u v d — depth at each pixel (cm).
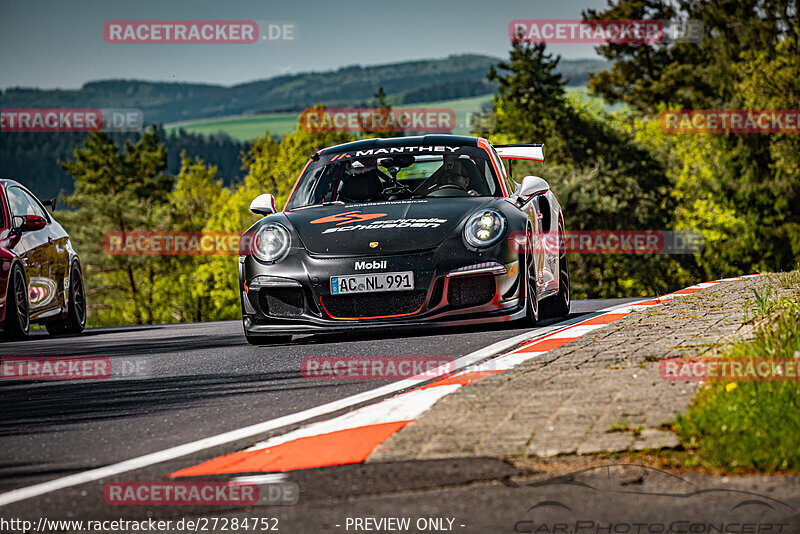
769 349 1524
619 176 17812
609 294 18662
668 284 19188
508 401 1380
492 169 2606
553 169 17625
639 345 1752
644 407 1280
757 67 15312
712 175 16462
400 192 2553
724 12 16275
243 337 2847
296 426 1400
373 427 1327
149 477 1173
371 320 2211
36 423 1562
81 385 1952
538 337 2083
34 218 3272
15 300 3078
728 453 1088
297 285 2236
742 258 17175
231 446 1302
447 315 2202
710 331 1844
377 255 2214
